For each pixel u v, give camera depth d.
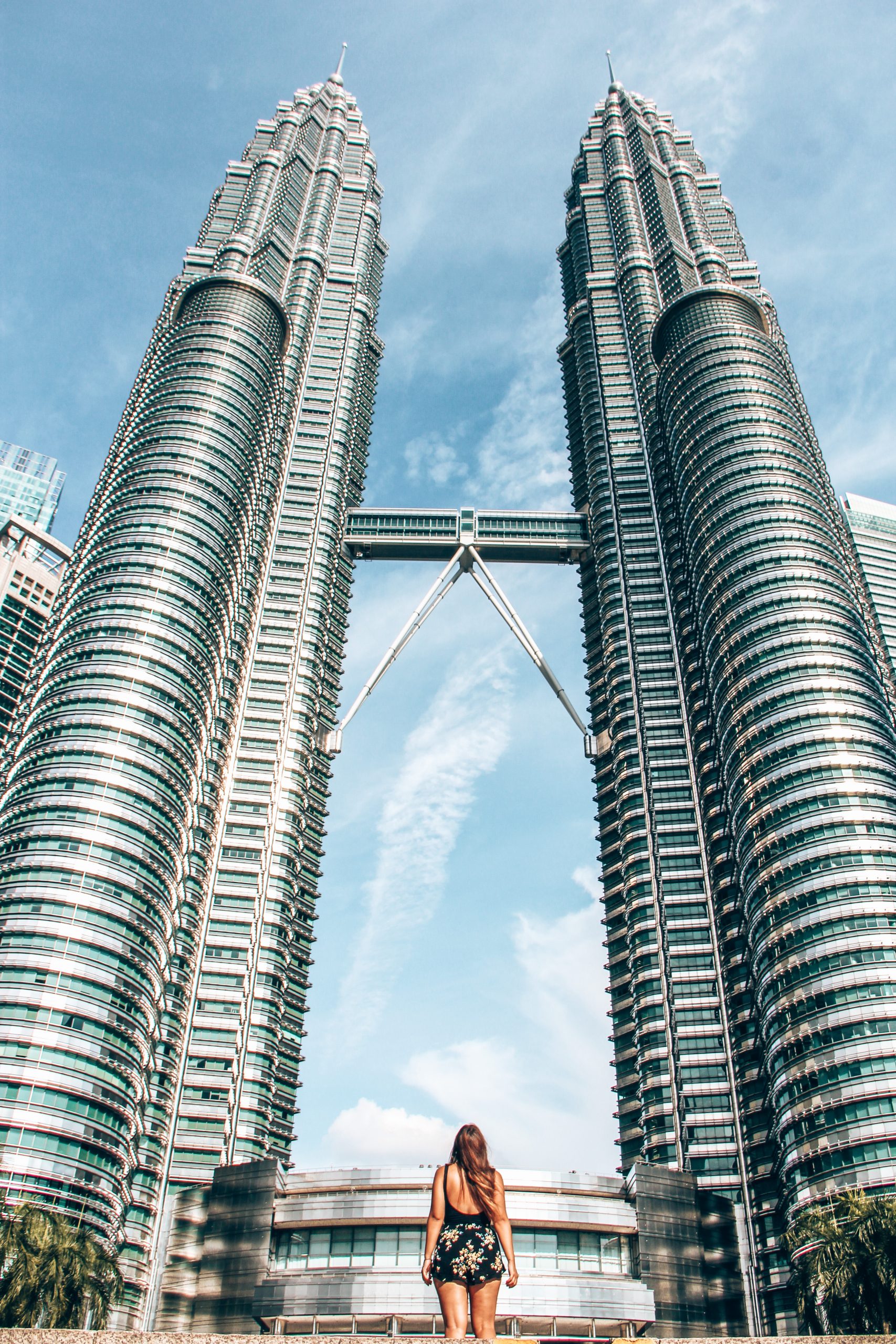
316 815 193.12
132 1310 115.38
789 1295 115.75
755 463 176.12
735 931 155.62
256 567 199.62
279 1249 109.94
